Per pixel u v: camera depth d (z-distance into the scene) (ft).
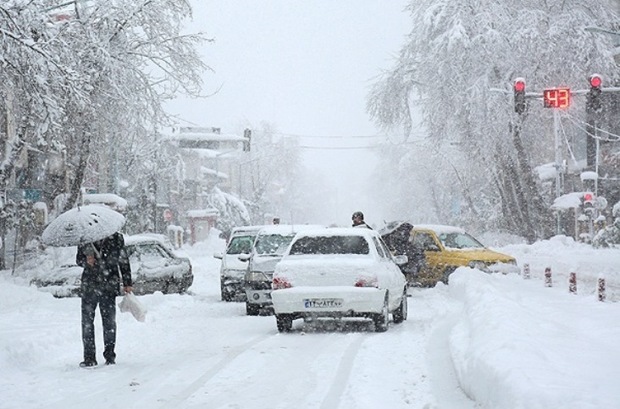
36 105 85.35
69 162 122.62
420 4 188.44
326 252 52.54
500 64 167.84
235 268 76.69
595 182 174.50
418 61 190.90
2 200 110.32
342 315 50.19
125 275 41.37
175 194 274.77
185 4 115.55
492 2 172.55
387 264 54.03
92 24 110.73
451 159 245.86
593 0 175.52
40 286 76.43
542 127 182.09
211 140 249.96
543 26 169.78
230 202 293.23
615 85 173.78
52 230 40.24
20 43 79.97
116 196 131.23
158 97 117.60
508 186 191.42
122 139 120.37
